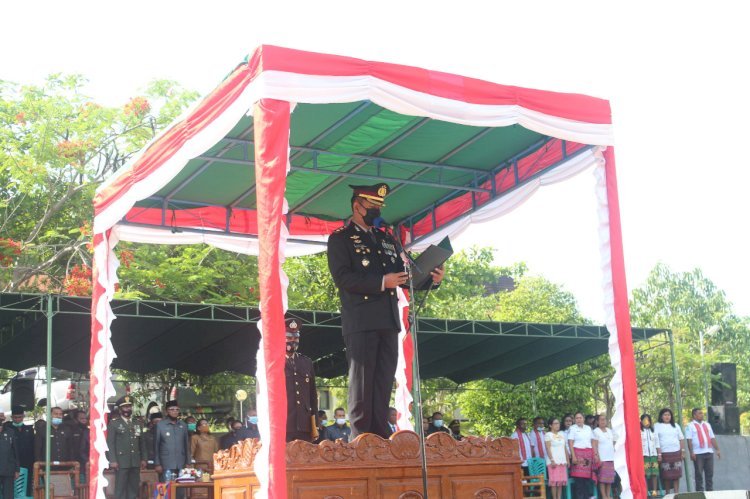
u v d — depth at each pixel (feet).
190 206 36.35
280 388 20.06
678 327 139.23
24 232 66.85
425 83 23.52
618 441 24.97
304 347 55.21
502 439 22.36
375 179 33.30
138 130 67.56
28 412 60.95
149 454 49.32
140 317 45.57
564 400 76.84
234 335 51.60
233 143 30.32
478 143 30.96
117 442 47.01
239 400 62.80
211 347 53.52
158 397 63.82
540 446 53.47
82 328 47.67
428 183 32.91
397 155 31.91
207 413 63.93
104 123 65.51
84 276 58.29
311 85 21.86
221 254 62.49
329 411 76.07
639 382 100.89
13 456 45.60
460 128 29.58
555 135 25.61
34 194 66.80
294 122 28.71
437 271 22.47
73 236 66.69
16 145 62.39
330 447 20.17
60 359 53.72
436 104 23.63
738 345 146.61
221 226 37.09
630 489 24.64
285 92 21.53
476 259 90.02
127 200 30.04
